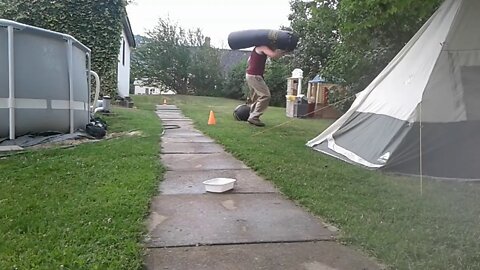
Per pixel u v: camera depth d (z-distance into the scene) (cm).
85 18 1250
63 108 701
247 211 338
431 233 290
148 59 2616
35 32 654
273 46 974
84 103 789
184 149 641
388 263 241
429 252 257
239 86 2475
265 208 347
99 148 598
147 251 250
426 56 559
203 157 579
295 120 1228
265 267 233
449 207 361
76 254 234
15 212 306
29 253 234
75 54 744
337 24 782
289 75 1942
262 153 598
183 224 301
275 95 2105
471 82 521
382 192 409
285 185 420
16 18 1188
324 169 507
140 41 2662
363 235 283
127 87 1977
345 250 261
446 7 571
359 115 653
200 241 269
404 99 557
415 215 335
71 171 447
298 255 251
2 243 248
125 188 382
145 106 1642
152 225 296
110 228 278
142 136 752
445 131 512
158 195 378
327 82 1416
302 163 539
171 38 2611
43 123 670
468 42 533
